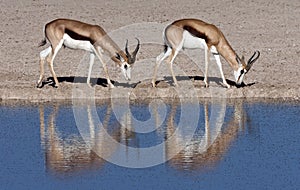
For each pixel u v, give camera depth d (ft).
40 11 206.80
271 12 204.33
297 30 182.09
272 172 83.41
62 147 94.17
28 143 95.50
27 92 121.19
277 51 157.38
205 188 78.54
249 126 102.73
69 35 123.65
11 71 139.23
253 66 142.41
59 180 81.66
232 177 82.17
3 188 79.00
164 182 80.94
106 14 202.49
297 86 124.06
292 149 92.17
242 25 188.34
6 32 180.96
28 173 84.07
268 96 120.37
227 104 115.85
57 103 117.39
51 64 124.26
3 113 110.83
